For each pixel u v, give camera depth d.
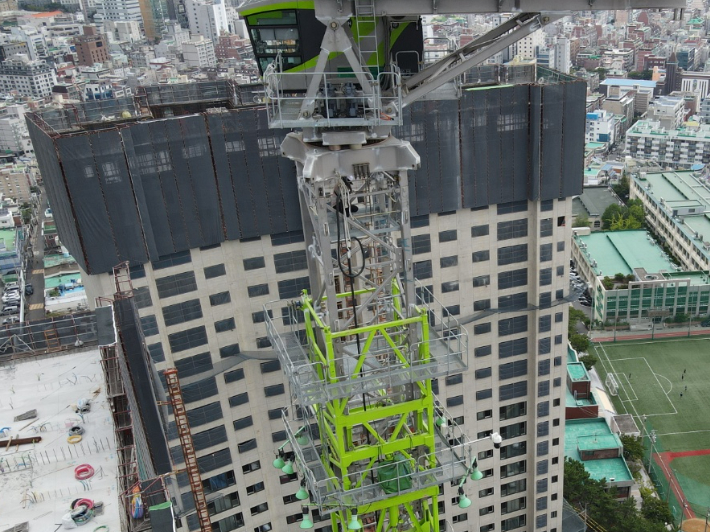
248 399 77.81
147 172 66.50
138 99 85.81
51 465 47.84
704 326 168.12
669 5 36.81
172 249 69.75
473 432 88.19
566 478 107.94
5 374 59.00
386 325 38.97
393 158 38.19
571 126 75.69
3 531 42.22
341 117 38.03
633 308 168.62
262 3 43.25
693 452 126.56
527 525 95.44
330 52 36.88
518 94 74.19
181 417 65.19
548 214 79.94
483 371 85.56
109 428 51.09
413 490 40.97
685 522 110.06
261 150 69.50
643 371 152.50
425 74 42.25
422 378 39.19
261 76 47.59
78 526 42.50
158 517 40.12
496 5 36.81
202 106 87.44
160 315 71.50
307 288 76.44
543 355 86.06
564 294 84.62
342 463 40.31
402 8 36.44
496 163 76.62
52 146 62.50
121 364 51.97
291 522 84.62
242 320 75.62
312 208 39.00
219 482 79.00
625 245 194.50
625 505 105.06
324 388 38.09
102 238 66.50
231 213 70.88
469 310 83.00
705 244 189.62
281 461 46.28
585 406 129.38
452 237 79.06
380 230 39.94
